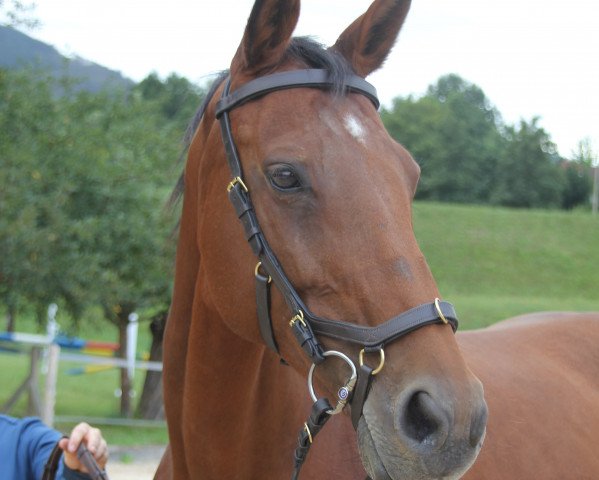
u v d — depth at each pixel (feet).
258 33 6.91
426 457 5.50
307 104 6.55
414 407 5.71
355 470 7.39
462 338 10.29
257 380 7.42
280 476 7.51
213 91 8.06
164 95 41.70
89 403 41.78
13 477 7.34
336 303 6.16
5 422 7.62
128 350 39.50
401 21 7.32
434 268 76.64
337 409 6.16
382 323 5.90
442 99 194.49
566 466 8.92
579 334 11.35
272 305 6.63
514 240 86.17
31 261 31.63
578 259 81.97
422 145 148.97
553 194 151.74
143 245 34.99
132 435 31.35
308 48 7.04
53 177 33.42
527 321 12.16
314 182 6.24
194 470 7.72
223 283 7.00
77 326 34.96
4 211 31.35
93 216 34.55
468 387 5.58
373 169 6.26
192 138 8.26
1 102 34.32
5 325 66.18
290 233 6.36
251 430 7.48
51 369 26.76
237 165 6.81
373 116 6.71
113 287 33.58
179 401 8.13
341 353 6.14
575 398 9.93
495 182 151.33
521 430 8.86
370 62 7.38
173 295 8.34
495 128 167.02
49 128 34.45
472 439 5.48
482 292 71.26
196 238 7.89
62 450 7.22
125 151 36.22
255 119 6.75
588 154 160.25
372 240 6.06
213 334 7.33
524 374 9.79
